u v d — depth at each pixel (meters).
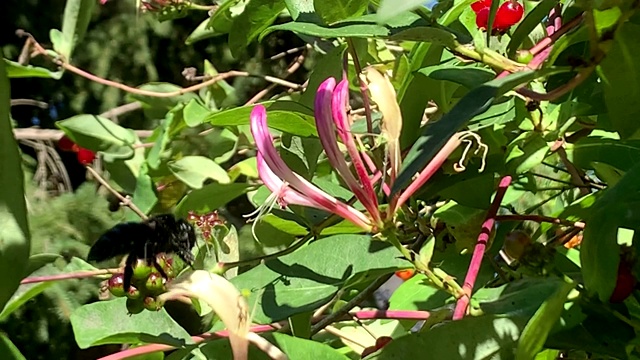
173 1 0.42
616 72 0.19
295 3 0.24
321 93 0.18
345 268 0.22
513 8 0.23
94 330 0.24
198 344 0.22
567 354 0.23
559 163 0.31
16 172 0.17
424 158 0.16
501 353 0.19
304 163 0.28
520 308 0.19
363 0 0.22
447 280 0.19
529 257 0.21
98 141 0.40
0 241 0.16
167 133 0.38
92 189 0.65
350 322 0.32
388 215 0.18
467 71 0.21
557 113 0.22
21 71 0.24
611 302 0.19
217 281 0.19
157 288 0.22
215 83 0.44
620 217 0.19
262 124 0.18
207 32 0.41
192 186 0.38
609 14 0.18
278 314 0.22
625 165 0.23
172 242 0.23
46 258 0.25
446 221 0.24
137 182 0.39
